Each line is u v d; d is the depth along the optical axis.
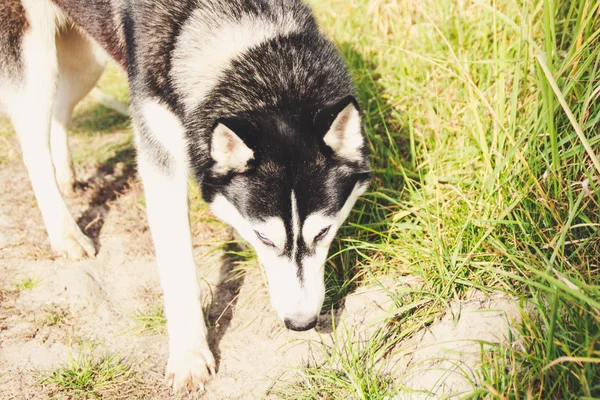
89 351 1.29
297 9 1.30
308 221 1.17
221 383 1.23
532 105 1.32
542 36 1.42
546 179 1.24
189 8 1.27
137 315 1.34
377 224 1.34
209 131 1.22
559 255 1.17
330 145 1.17
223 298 1.37
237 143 1.16
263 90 1.22
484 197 1.29
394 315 1.25
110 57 1.44
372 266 1.32
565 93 1.20
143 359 1.28
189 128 1.24
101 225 1.54
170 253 1.25
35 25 1.43
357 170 1.20
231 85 1.23
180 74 1.24
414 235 1.32
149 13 1.28
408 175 1.41
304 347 1.26
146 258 1.46
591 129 1.24
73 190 1.62
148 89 1.27
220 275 1.41
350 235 1.38
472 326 1.19
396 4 1.62
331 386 1.19
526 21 1.37
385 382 1.18
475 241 1.26
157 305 1.36
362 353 1.21
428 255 1.28
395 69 1.59
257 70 1.23
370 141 1.48
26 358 1.28
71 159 1.61
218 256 1.45
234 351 1.28
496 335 1.17
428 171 1.42
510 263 1.23
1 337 1.31
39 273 1.43
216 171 1.19
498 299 1.21
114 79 2.15
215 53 1.24
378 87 1.58
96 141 1.82
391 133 1.52
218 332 1.31
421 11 1.59
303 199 1.16
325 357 1.23
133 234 1.51
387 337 1.23
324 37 1.31
